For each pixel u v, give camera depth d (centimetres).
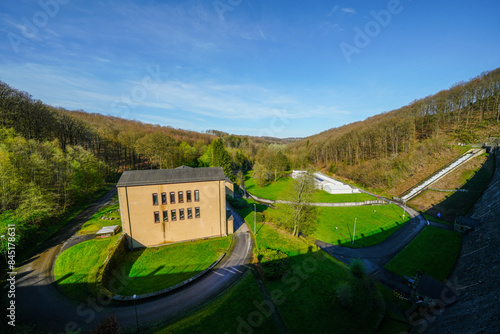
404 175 7919
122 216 3058
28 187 3303
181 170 3488
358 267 2583
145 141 7562
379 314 2242
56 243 3094
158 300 2200
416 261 3422
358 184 9238
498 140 7231
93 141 7800
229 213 4097
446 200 5894
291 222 4122
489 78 10106
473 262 2934
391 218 5397
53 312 1950
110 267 2562
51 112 6356
